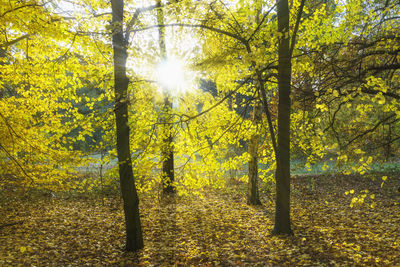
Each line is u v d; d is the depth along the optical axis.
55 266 4.92
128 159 5.68
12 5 4.18
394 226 6.75
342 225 7.27
